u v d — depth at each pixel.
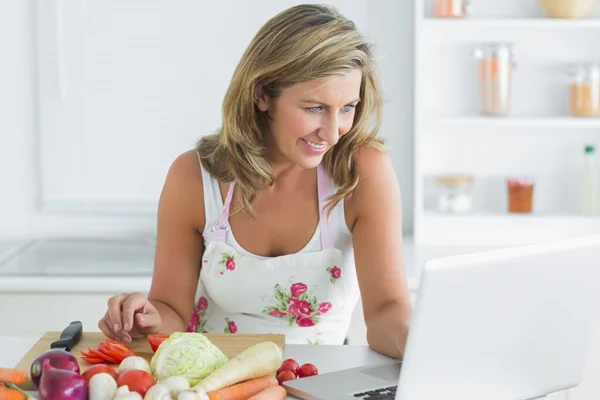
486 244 3.38
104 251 3.40
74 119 3.49
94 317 3.04
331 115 1.89
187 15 3.44
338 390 1.60
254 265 2.17
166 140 3.51
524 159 3.52
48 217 3.56
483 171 3.53
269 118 2.06
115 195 3.54
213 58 3.46
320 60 1.85
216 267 2.19
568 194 3.53
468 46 3.43
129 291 3.01
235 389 1.54
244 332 2.23
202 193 2.20
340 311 2.23
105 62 3.46
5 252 3.34
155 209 3.54
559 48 3.44
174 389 1.49
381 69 3.47
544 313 1.51
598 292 1.55
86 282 3.00
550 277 1.48
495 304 1.43
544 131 3.50
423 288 1.35
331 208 2.13
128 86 3.47
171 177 2.23
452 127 3.49
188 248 2.23
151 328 1.91
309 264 2.16
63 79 3.46
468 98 3.46
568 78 3.45
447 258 1.37
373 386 1.62
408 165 3.53
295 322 2.22
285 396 1.59
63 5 3.43
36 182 3.54
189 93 3.48
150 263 3.22
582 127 3.39
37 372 1.55
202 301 2.32
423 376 1.43
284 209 2.16
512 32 3.44
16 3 3.44
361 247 2.12
